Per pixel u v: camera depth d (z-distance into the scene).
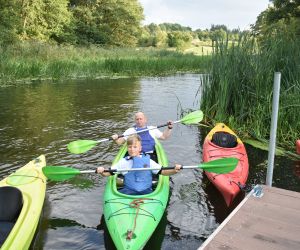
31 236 3.77
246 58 8.45
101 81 18.36
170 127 6.49
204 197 5.23
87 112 10.56
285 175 6.03
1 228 3.74
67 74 19.34
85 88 15.55
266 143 7.64
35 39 28.58
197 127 9.14
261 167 6.38
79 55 24.30
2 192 3.96
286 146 7.47
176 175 6.00
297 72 7.73
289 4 24.98
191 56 30.72
